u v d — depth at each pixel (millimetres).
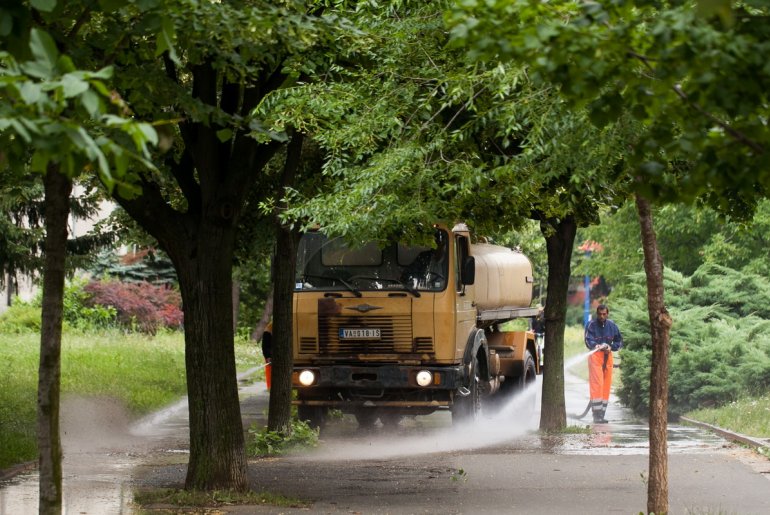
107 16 16562
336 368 36219
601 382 43719
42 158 9570
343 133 23719
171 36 12000
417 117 24016
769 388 44938
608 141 17984
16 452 29359
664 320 18750
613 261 75125
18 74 9211
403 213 23547
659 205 12391
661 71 10938
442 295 35938
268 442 33812
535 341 46375
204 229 24422
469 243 38031
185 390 52875
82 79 9172
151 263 96250
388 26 23484
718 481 26625
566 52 10984
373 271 36344
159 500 23531
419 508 22984
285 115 24250
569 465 29781
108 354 60188
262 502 23484
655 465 18844
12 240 47000
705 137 11422
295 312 36625
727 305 51688
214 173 24328
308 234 36781
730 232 63719
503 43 11117
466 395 36906
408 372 35875
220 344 24531
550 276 39312
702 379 45219
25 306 80688
